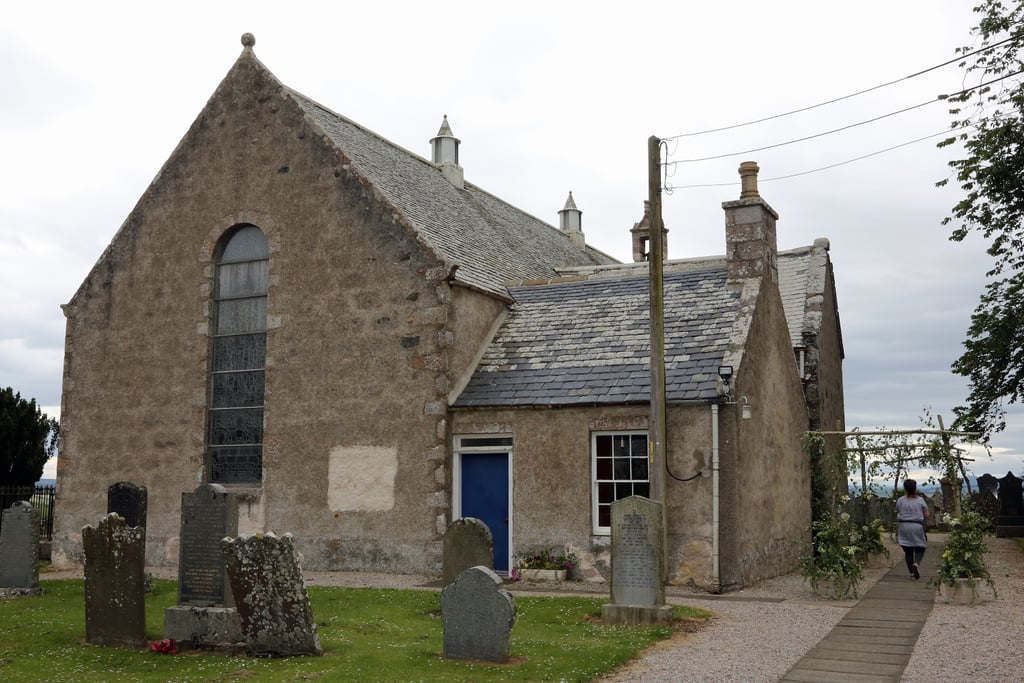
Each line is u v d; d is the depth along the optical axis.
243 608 11.33
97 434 22.16
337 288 20.11
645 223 33.12
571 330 20.25
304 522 19.64
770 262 20.38
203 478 20.89
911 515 18.47
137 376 21.95
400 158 25.98
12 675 10.23
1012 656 10.80
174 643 11.62
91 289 22.80
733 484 16.70
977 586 16.86
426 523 18.53
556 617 13.55
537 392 18.50
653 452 16.19
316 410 19.92
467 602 10.84
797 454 21.16
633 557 13.34
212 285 21.59
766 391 19.11
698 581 16.53
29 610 14.66
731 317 18.91
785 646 11.58
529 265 26.06
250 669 10.38
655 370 16.36
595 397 17.73
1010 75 21.86
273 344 20.56
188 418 21.22
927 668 10.27
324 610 14.08
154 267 22.22
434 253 19.22
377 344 19.53
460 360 19.45
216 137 21.98
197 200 21.97
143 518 16.58
